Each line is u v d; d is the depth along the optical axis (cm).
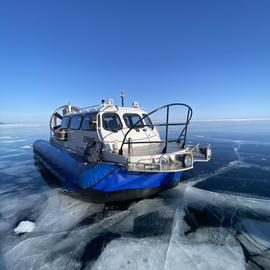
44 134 3253
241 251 380
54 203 595
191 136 2247
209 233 436
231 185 705
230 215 508
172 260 359
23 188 741
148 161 511
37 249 400
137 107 732
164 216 504
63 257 377
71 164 636
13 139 2545
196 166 966
